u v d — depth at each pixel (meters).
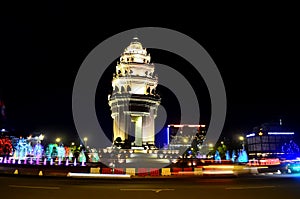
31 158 62.66
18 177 38.56
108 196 20.86
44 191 23.16
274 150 147.50
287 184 29.86
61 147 103.69
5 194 21.23
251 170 50.84
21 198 19.52
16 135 122.75
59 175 40.72
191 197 20.61
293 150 145.00
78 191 23.50
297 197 20.69
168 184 30.58
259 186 27.75
